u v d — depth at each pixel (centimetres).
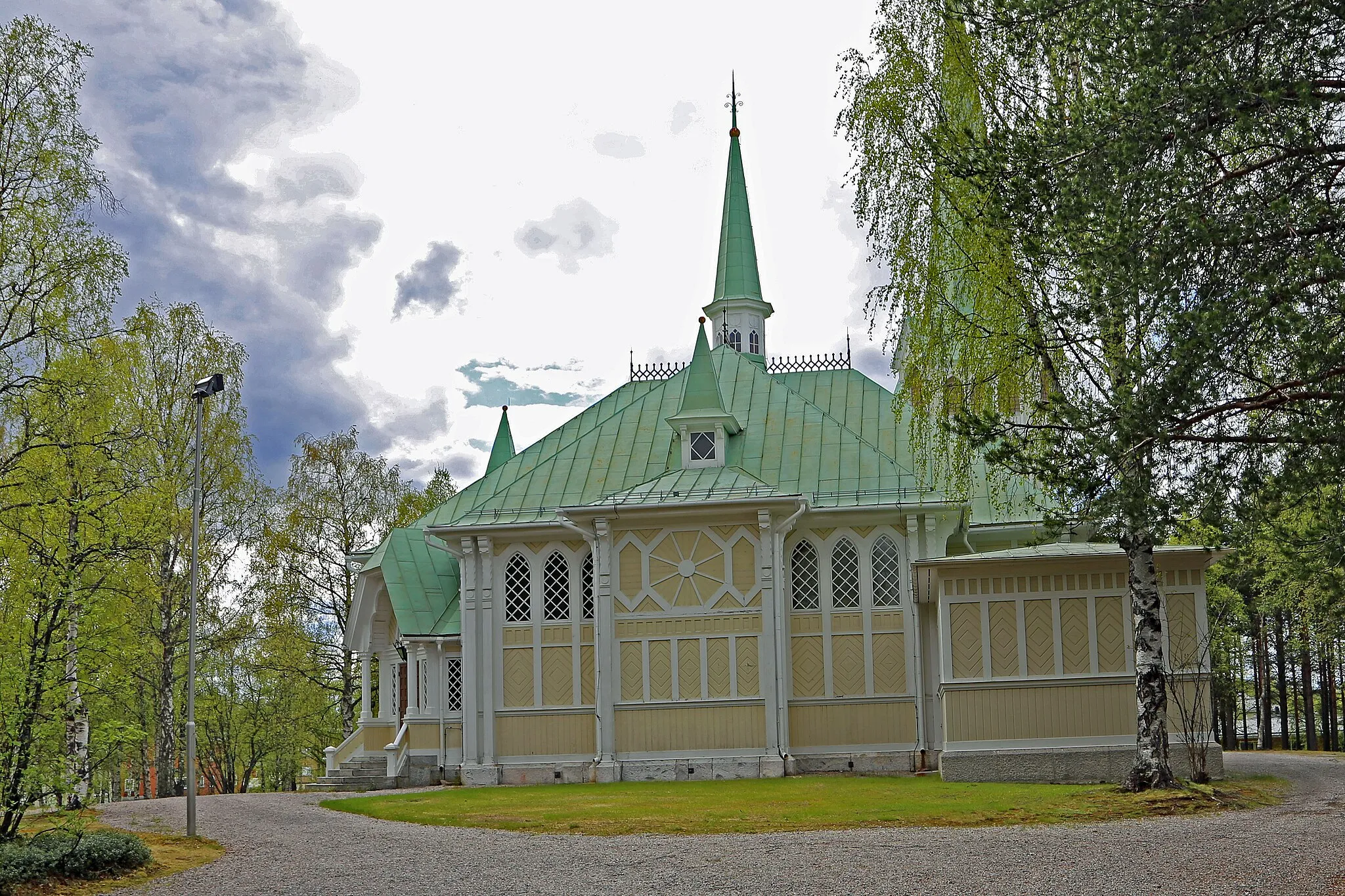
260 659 5319
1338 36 1485
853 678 3575
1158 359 1549
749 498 3506
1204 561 2920
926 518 3581
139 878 2002
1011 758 2984
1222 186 1570
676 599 3553
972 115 2609
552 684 3662
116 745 2695
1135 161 1540
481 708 3672
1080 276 1714
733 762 3462
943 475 3528
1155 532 1616
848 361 4381
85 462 2744
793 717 3578
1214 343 1470
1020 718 3006
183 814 2791
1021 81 2495
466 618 3712
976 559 3048
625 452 3925
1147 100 1526
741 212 5141
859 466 3725
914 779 3156
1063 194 1630
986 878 1655
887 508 3566
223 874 1981
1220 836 1892
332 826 2512
